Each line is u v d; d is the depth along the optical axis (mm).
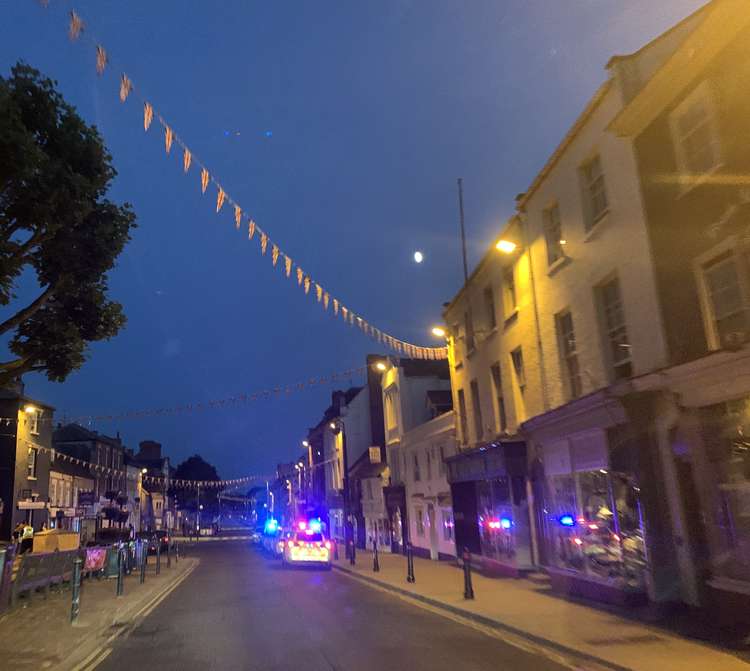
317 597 17125
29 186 10406
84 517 40406
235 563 32188
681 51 10953
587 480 14523
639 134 12773
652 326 12312
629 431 12398
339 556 32469
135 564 27266
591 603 13555
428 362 34781
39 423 36969
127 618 14016
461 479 23156
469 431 23828
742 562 10250
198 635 11742
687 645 9398
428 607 14766
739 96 10250
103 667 9297
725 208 10516
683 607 11375
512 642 10516
